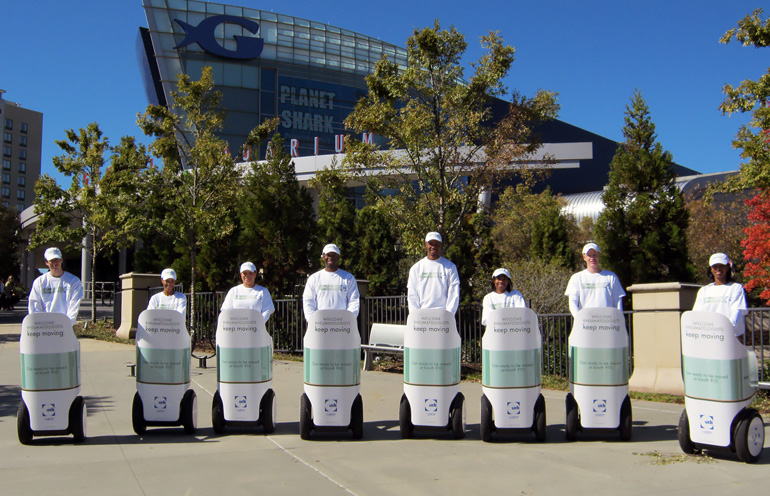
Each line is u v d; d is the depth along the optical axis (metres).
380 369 13.03
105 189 18.48
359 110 13.29
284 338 15.35
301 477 5.43
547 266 17.47
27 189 120.25
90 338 18.69
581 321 6.72
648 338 10.16
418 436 7.03
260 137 17.44
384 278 21.02
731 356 5.87
